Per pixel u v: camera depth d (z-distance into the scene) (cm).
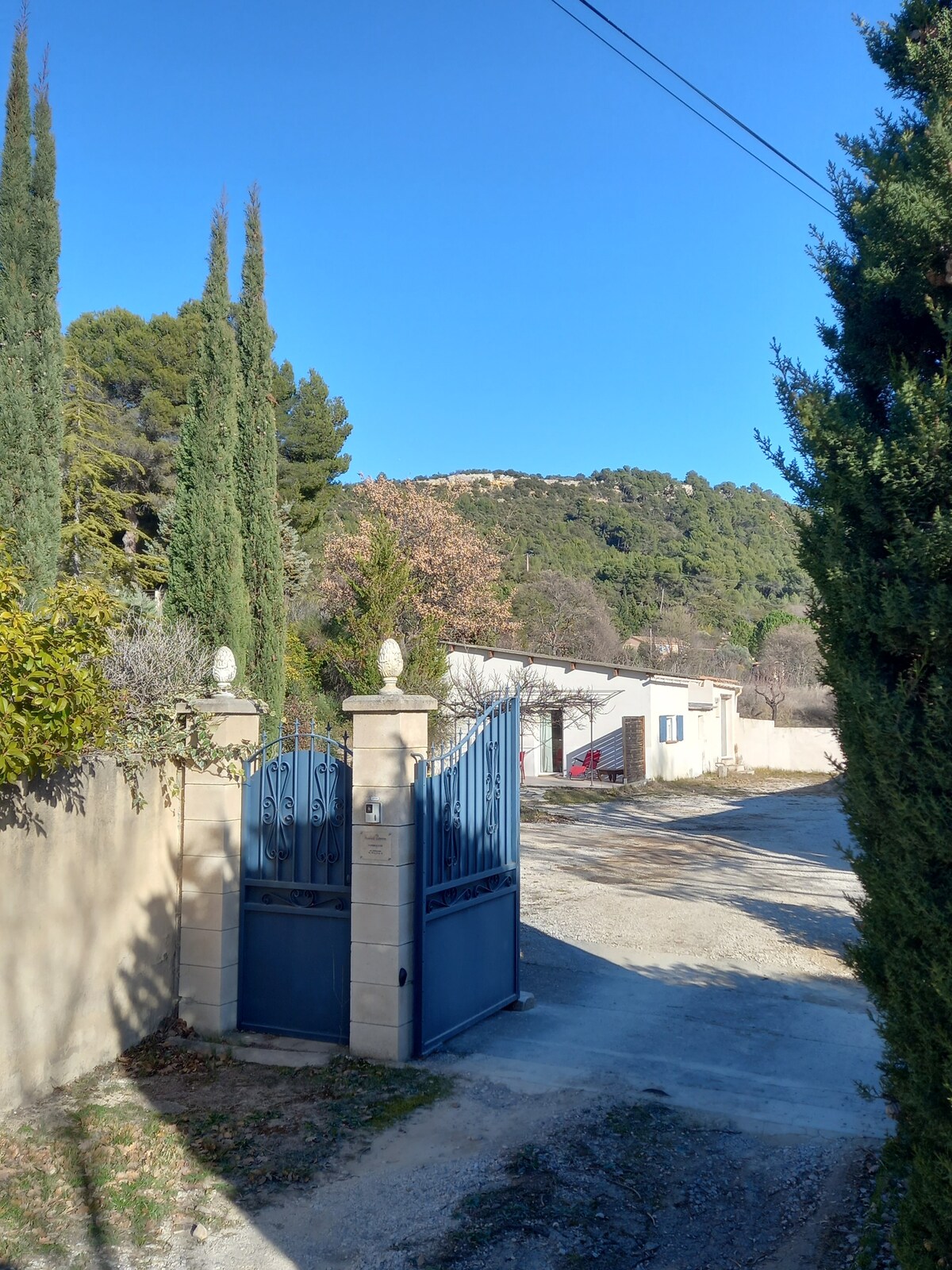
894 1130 519
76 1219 423
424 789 640
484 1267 396
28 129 1104
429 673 1600
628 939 971
